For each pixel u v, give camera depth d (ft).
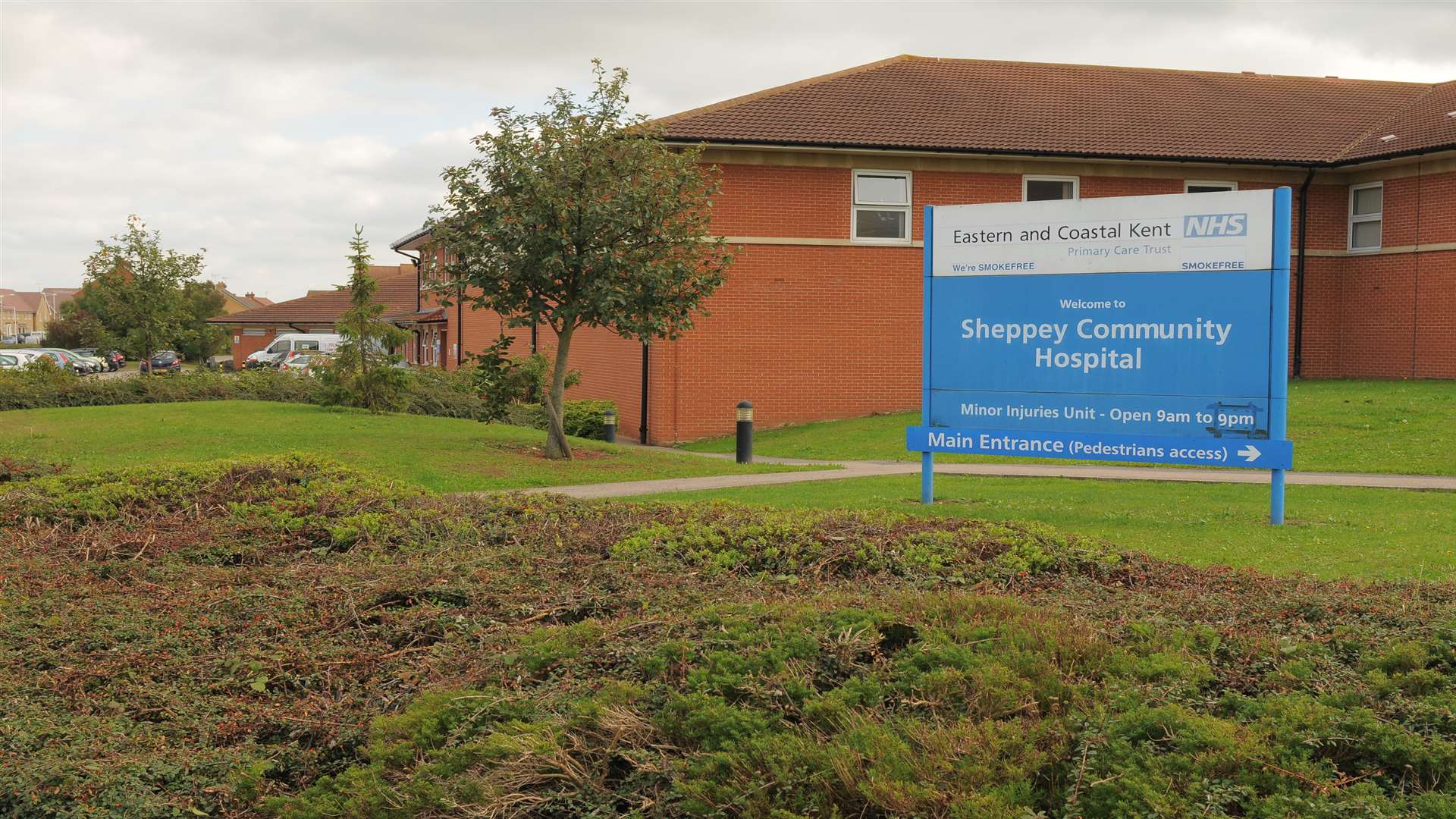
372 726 17.90
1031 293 39.78
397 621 23.71
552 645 20.01
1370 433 60.39
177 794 16.57
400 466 49.73
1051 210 39.40
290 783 17.66
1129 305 38.50
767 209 80.74
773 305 81.35
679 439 80.69
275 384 88.58
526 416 78.69
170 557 29.76
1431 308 81.30
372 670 21.15
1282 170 85.05
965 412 40.81
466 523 32.09
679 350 80.28
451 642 22.21
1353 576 26.58
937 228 40.93
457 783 15.85
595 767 16.15
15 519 34.12
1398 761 14.42
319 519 33.12
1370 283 85.30
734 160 79.82
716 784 15.01
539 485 47.57
